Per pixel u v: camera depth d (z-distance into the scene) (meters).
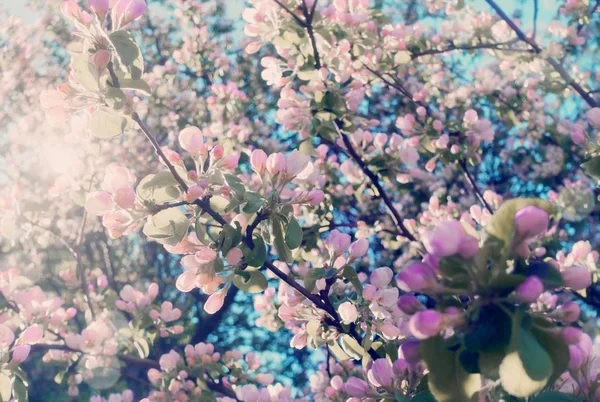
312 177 5.33
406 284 1.55
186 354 5.25
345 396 3.47
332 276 2.91
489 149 9.95
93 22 2.60
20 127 9.56
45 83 10.92
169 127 9.42
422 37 6.83
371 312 2.96
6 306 4.50
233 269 2.71
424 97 6.72
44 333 4.88
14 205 4.74
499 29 6.65
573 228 7.23
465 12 6.94
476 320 1.52
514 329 1.40
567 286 1.53
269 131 8.50
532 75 7.53
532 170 9.32
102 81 2.52
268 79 5.21
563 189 6.30
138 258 12.48
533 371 1.34
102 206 2.58
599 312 5.07
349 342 2.92
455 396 1.56
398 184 7.73
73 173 3.72
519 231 1.51
